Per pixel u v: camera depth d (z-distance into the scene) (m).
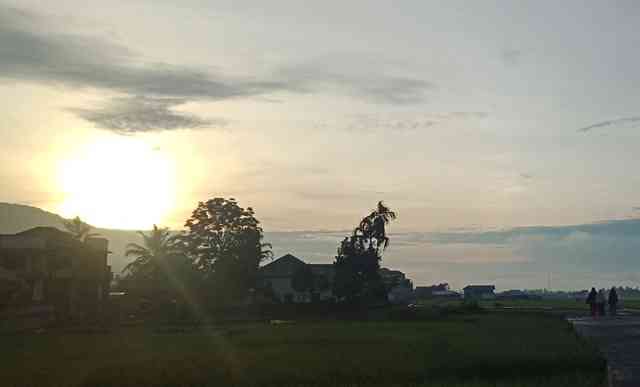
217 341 39.66
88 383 25.22
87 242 89.81
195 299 90.44
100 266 86.44
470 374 25.73
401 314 72.38
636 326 47.34
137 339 43.72
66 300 79.56
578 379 23.94
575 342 32.78
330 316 80.88
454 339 36.00
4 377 26.14
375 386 23.61
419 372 25.16
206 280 94.69
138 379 25.20
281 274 130.50
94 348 37.00
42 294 76.31
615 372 25.83
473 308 73.38
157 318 79.50
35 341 43.47
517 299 154.38
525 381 23.89
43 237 77.81
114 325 67.44
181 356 30.39
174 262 91.88
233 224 102.75
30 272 74.94
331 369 25.72
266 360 28.23
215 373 25.56
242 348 34.50
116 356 31.86
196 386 24.47
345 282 99.62
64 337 47.88
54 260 79.56
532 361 26.38
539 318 57.69
